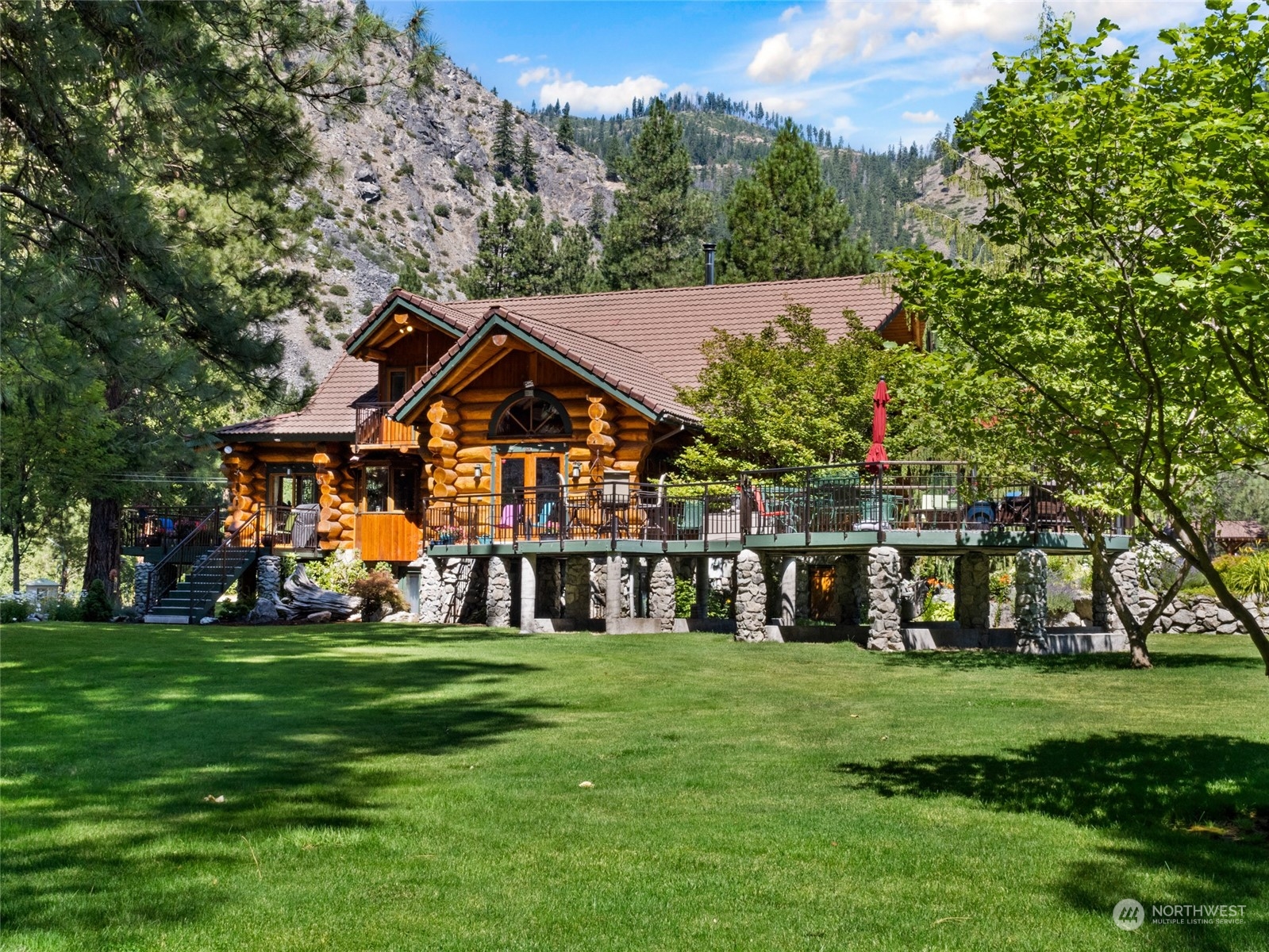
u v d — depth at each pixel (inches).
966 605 817.5
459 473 1081.4
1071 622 949.8
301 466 1280.8
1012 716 480.1
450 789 352.5
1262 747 399.5
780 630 812.6
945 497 820.0
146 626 916.0
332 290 4697.3
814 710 503.8
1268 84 302.0
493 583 916.6
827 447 957.8
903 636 766.5
